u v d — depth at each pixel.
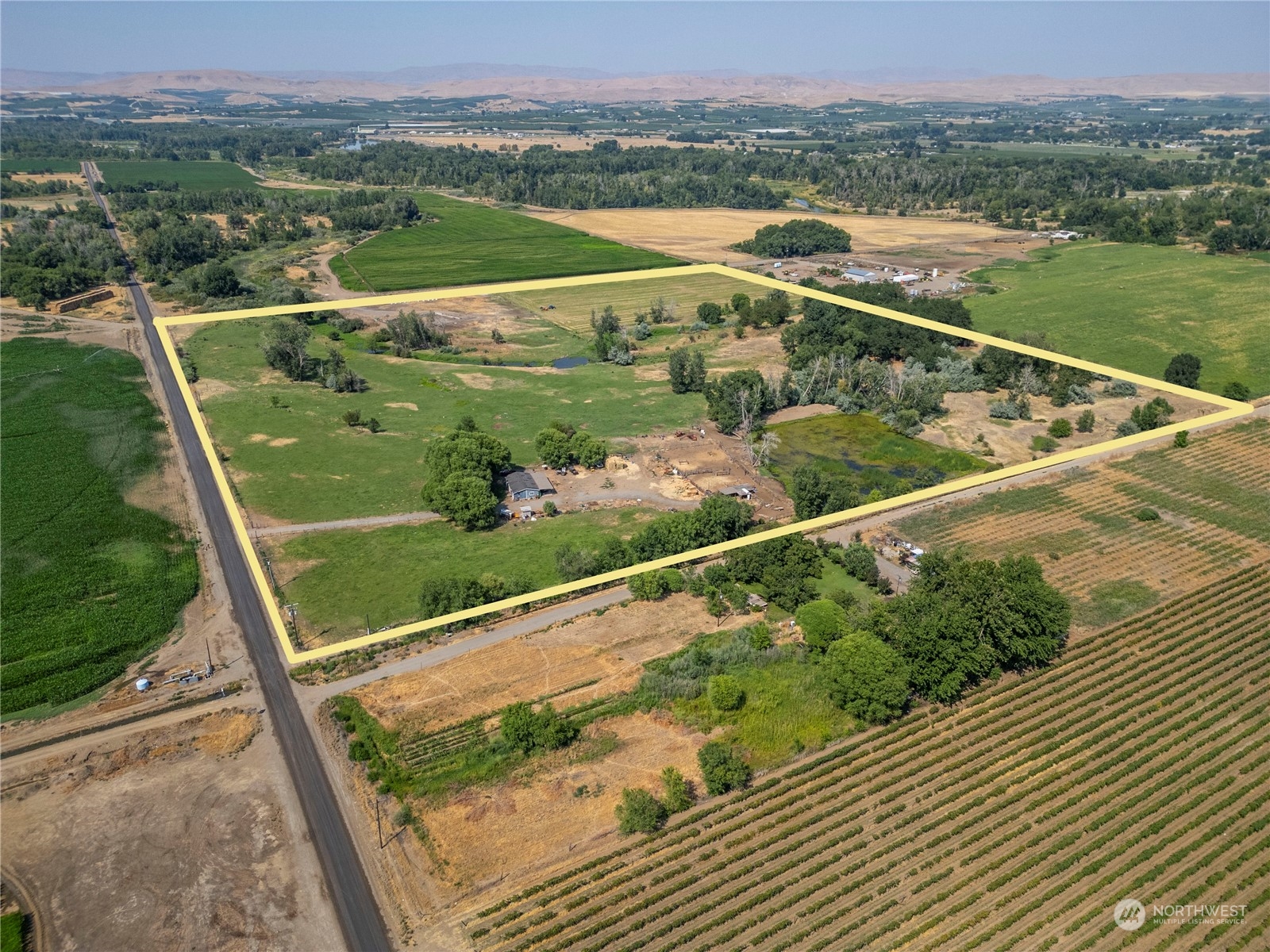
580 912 54.53
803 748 68.94
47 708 72.69
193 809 62.09
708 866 57.88
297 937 52.69
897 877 57.12
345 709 72.12
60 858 57.88
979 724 71.25
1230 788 64.81
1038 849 59.53
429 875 57.09
